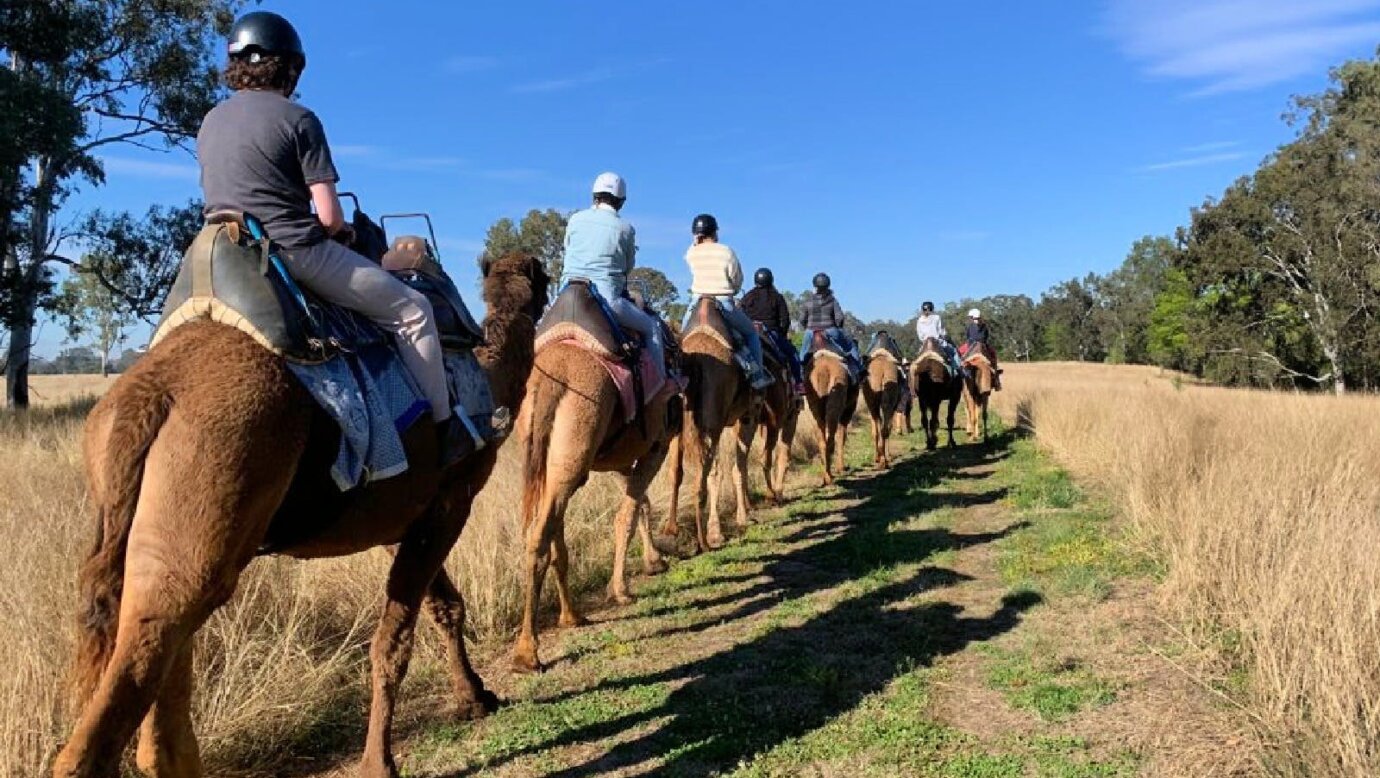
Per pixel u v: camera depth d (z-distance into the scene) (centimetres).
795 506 1162
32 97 2200
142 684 266
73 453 1077
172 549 272
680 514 1070
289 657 516
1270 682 451
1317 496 708
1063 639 600
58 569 511
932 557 850
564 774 441
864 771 434
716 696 531
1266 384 5188
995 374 2070
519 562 717
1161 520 799
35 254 2784
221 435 283
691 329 907
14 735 392
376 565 658
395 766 409
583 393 595
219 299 316
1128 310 10469
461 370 434
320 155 350
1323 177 4844
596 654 612
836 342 1405
